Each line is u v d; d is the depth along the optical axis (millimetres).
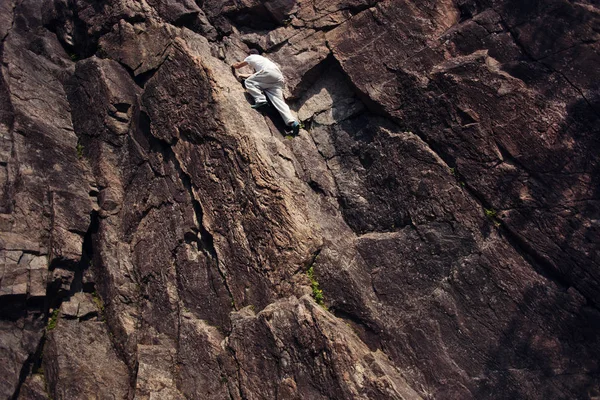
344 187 8867
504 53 8414
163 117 9320
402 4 9062
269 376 7340
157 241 9000
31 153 9242
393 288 7961
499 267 7668
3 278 7812
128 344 8375
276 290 7820
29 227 8586
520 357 7309
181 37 9828
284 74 9555
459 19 8969
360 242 8328
